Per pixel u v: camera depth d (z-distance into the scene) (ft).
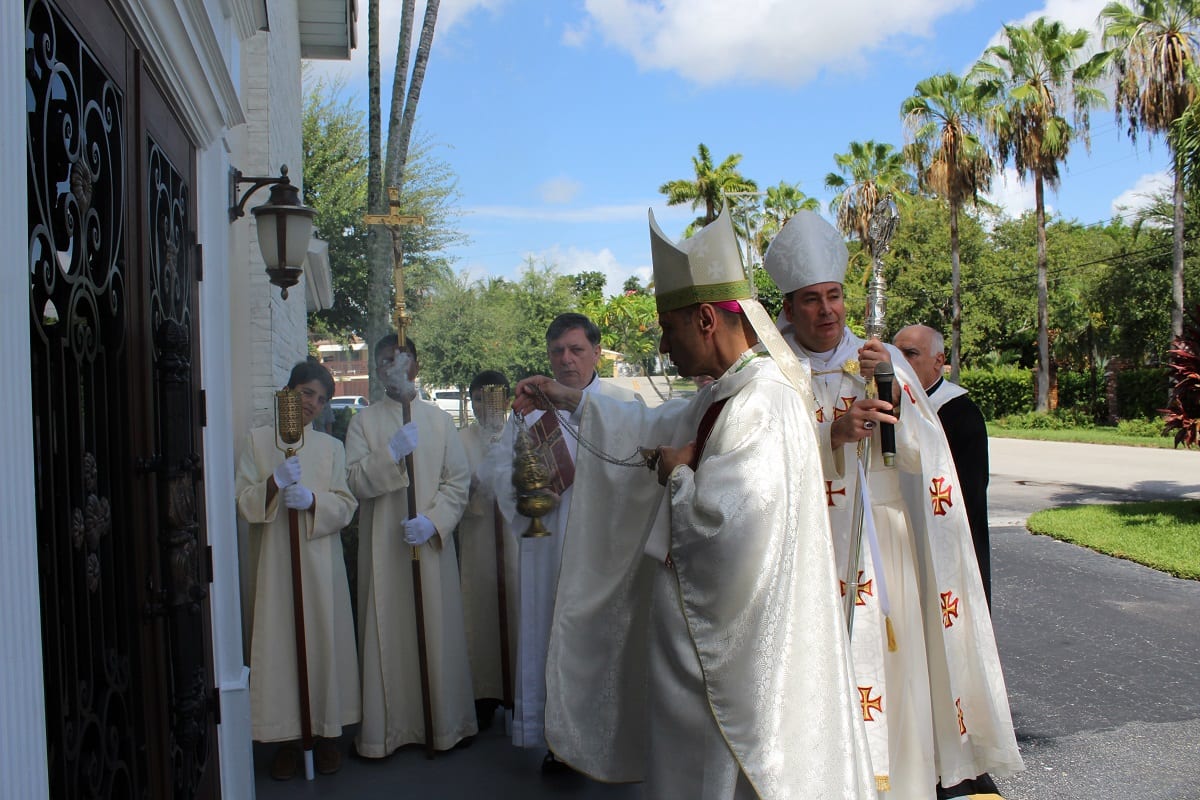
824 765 7.16
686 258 8.12
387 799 11.85
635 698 9.71
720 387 8.02
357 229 55.83
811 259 10.80
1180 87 71.56
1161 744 14.19
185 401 8.86
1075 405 105.91
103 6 7.24
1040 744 14.28
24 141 4.96
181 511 8.51
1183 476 52.13
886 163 115.03
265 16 13.11
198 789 9.47
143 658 7.91
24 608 4.82
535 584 12.76
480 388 14.46
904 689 10.56
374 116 27.25
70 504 6.30
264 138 19.61
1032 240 119.44
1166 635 20.24
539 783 12.32
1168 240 95.61
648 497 9.93
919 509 11.05
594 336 13.01
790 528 7.45
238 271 17.16
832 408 10.95
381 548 13.26
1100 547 29.55
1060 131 93.25
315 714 12.62
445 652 13.26
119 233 7.63
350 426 13.80
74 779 6.17
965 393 13.55
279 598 12.68
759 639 7.26
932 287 118.93
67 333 6.35
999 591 24.48
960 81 96.89
